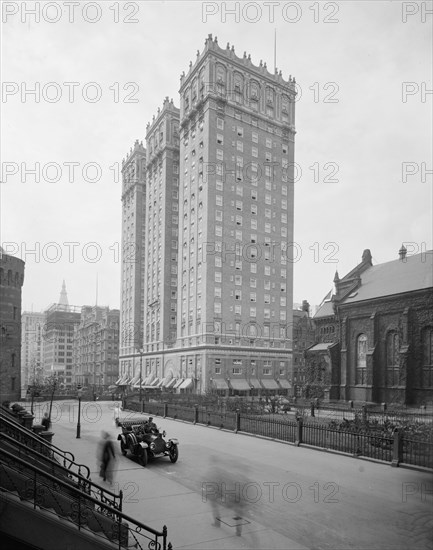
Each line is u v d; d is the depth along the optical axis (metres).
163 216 89.19
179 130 90.38
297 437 23.17
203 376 66.81
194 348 70.19
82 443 24.23
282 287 75.44
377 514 11.79
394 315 36.38
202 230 71.62
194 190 75.50
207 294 68.44
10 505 8.38
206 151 71.69
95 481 15.38
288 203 78.31
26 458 11.65
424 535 10.30
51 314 174.00
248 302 71.56
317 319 58.09
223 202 71.44
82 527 9.21
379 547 9.73
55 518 8.77
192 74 77.88
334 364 48.66
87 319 145.75
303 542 10.04
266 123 77.62
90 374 137.25
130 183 111.81
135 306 104.06
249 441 24.61
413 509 12.01
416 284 34.41
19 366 62.53
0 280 59.31
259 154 76.19
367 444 19.92
